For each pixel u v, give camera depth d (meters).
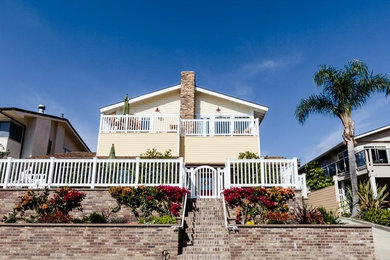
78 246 8.70
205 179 12.85
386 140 22.14
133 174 11.59
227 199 10.98
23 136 21.31
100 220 9.72
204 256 8.75
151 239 8.77
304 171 26.30
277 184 11.66
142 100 20.30
